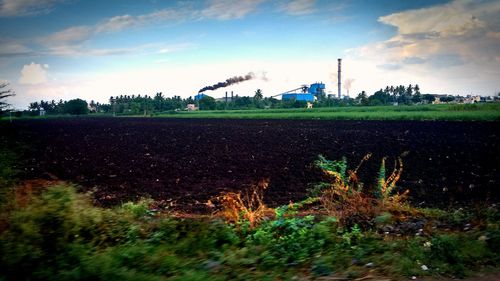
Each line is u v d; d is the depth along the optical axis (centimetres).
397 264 569
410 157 1903
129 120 6806
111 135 3584
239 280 521
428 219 848
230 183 1406
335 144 2477
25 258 543
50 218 630
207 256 623
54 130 4269
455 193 1183
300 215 880
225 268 565
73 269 530
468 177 1416
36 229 602
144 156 2156
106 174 1625
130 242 677
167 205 1098
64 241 604
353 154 2041
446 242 626
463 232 734
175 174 1602
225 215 841
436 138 2686
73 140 3114
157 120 6512
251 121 5406
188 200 1157
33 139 3139
